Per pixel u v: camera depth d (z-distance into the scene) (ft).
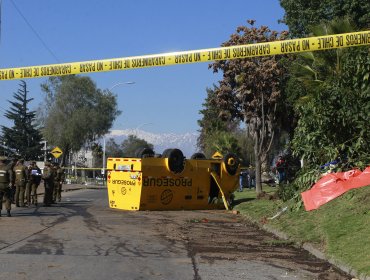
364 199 37.81
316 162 34.27
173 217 52.54
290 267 28.12
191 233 40.83
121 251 31.68
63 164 219.41
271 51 33.37
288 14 96.32
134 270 26.37
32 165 66.08
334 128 32.12
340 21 64.59
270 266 28.30
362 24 80.69
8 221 46.42
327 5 86.79
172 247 33.78
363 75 31.07
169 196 59.93
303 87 73.26
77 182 179.93
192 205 62.28
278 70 84.74
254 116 90.48
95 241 35.24
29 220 47.47
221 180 63.67
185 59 35.29
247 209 57.16
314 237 34.47
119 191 60.54
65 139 215.72
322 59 62.90
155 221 48.47
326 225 35.76
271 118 91.04
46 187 65.10
